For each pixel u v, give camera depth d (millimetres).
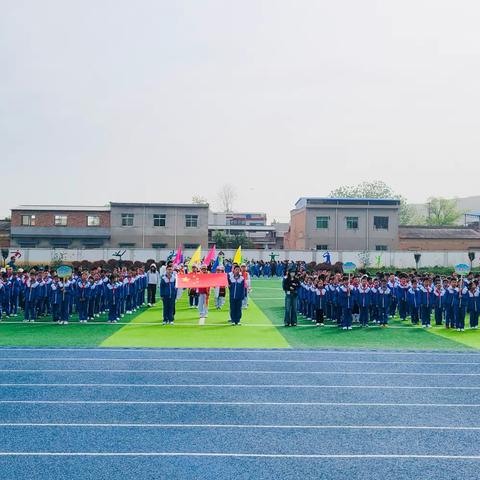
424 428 10477
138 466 8586
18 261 65062
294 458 8977
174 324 23609
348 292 22781
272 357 16844
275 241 96000
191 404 11859
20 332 20938
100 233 72625
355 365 15875
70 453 9086
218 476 8250
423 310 23609
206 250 67938
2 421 10648
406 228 78312
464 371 15234
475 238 74250
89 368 15102
